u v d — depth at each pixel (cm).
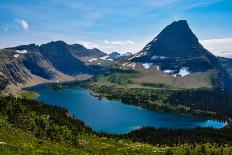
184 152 19112
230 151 19825
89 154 8662
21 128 12544
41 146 6956
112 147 17350
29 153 5575
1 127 9919
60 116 19338
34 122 14312
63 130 15725
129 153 16962
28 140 7331
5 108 14650
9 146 5647
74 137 15125
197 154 18962
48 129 14025
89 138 18100
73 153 7581
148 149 18950
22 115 14562
